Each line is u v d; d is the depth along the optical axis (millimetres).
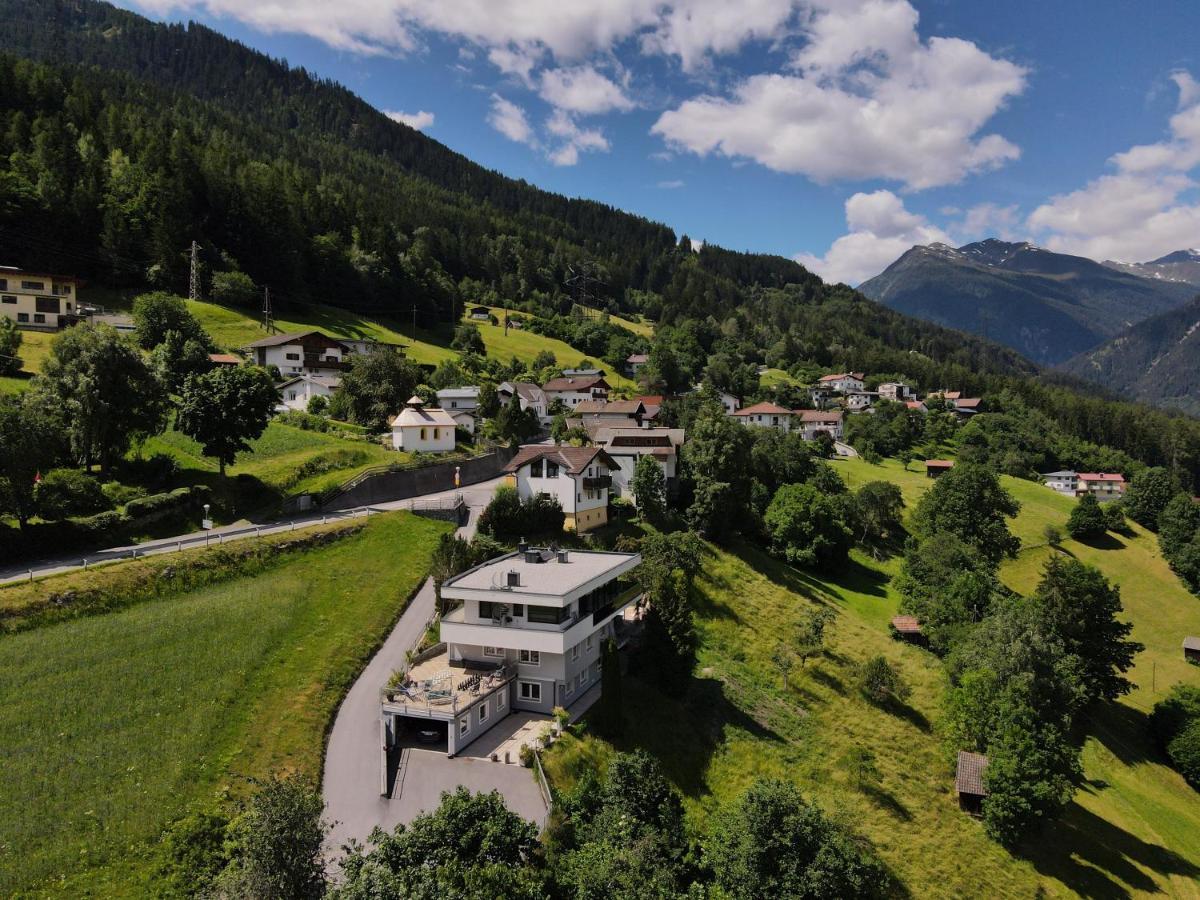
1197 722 69500
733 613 70812
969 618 76562
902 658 72938
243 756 37531
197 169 169375
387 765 39250
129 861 30562
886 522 112562
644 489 82562
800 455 115750
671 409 146125
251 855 26984
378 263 195500
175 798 33906
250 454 84688
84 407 65188
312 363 128000
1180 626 104750
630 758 37344
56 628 44875
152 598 50656
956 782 53531
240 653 45250
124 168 162250
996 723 54594
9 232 136875
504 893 25812
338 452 86375
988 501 110938
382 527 68000
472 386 135875
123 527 59469
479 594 47000
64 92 187250
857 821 47469
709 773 47094
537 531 70312
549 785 37469
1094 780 62906
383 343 153250
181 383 93500
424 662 48969
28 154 153125
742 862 34438
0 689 38719
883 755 55781
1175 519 124062
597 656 52812
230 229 168500
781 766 50625
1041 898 46062
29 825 31234
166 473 70438
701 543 80750
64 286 119625
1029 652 57094
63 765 34656
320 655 47344
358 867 27234
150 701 39812
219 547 57250
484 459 95500
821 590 86812
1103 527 126562
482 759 40438
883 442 173500
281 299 168750
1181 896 50156
